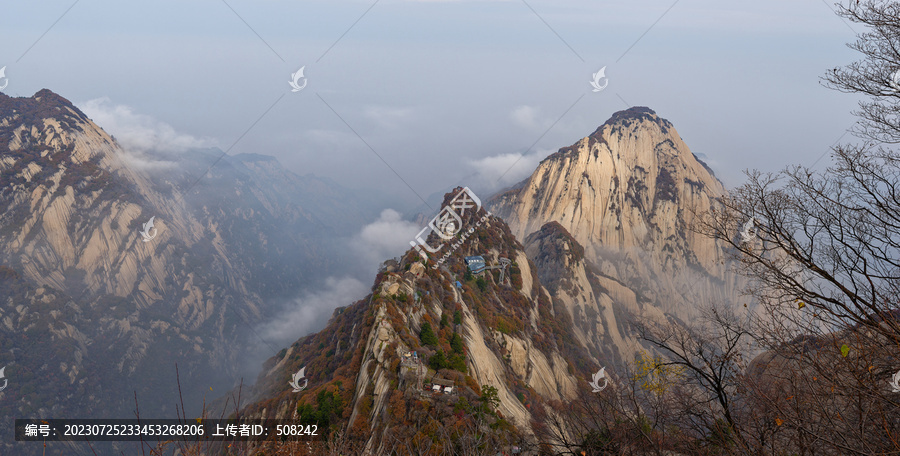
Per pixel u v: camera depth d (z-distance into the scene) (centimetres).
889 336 1174
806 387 1255
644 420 1677
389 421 4291
